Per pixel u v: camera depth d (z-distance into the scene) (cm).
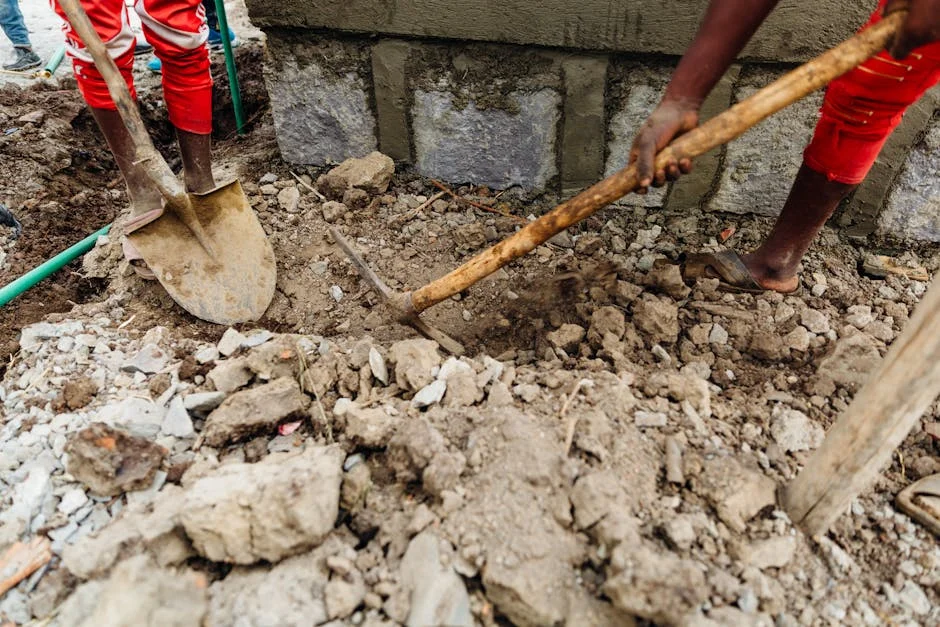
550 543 130
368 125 270
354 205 263
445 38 238
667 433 160
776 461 160
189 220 205
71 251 246
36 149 300
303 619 124
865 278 230
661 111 154
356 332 216
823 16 204
